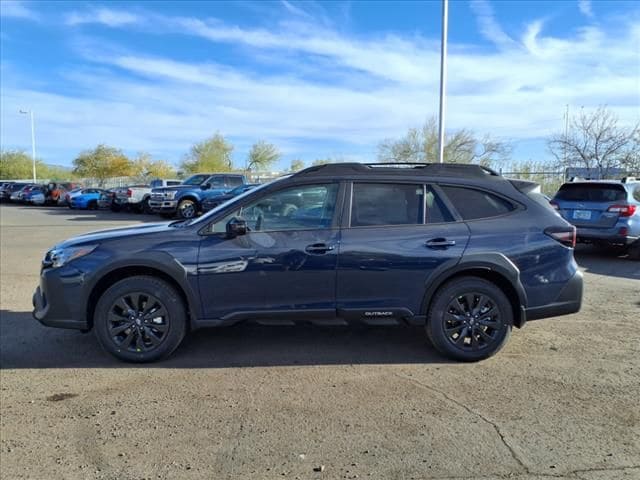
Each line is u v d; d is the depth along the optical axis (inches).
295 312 182.4
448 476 114.8
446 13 656.4
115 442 131.3
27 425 140.6
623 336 212.2
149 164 2910.9
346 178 186.5
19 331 223.0
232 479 114.7
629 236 386.6
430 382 167.2
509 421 140.3
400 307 182.9
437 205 186.1
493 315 183.9
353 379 170.2
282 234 181.9
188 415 145.3
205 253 180.4
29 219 925.8
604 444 128.3
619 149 918.4
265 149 2834.6
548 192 918.4
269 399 155.3
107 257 180.1
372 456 123.4
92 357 191.6
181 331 184.2
